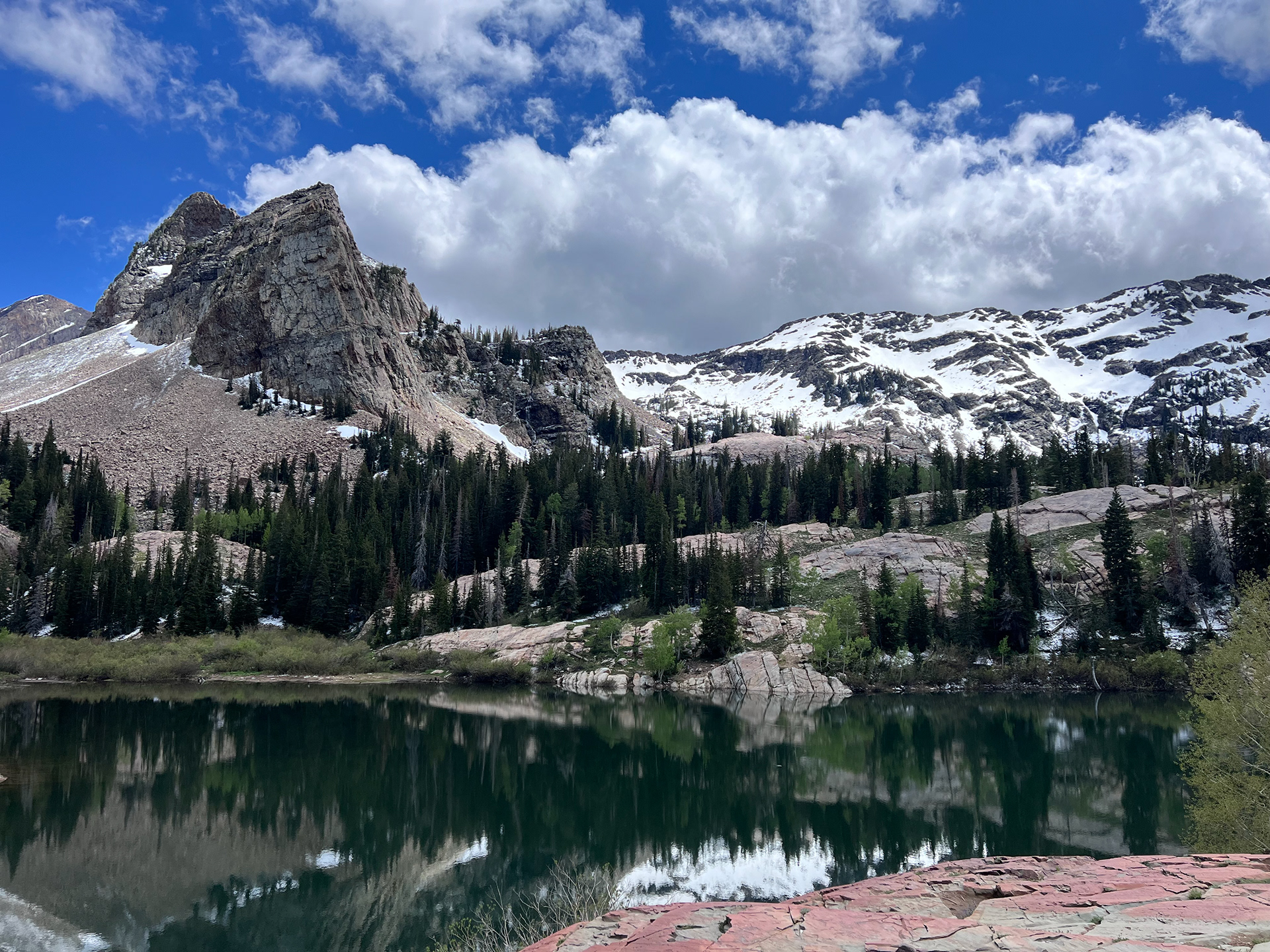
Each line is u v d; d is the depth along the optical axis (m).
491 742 65.56
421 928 30.09
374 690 97.06
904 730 71.38
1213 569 102.56
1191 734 67.81
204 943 28.88
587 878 34.66
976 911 12.40
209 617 117.50
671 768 57.22
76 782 51.12
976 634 102.19
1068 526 129.12
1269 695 28.94
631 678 99.00
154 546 138.75
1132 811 45.66
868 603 104.75
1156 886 13.39
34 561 127.25
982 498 152.75
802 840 41.00
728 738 67.75
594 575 120.69
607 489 159.00
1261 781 28.78
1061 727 72.00
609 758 60.19
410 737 67.44
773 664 98.12
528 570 128.12
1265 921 10.29
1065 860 16.67
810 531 147.50
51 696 88.19
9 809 44.75
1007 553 106.62
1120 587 101.94
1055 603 107.75
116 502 157.12
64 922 30.61
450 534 147.75
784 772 56.06
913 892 14.33
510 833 42.44
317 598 121.31
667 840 41.25
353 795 49.66
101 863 36.88
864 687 95.69
